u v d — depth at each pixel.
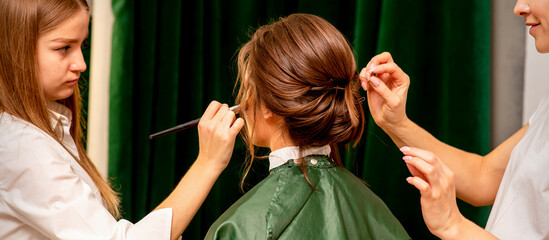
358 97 1.02
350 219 0.91
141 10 1.72
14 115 0.94
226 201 1.76
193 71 1.74
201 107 1.75
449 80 1.57
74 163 1.01
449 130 1.58
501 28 1.62
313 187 0.92
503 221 0.93
